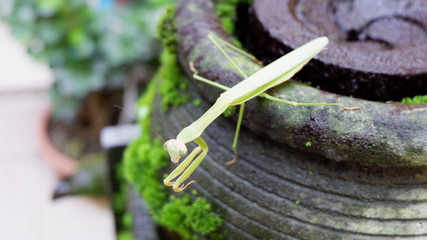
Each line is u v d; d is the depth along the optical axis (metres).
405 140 0.23
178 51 0.28
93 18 0.55
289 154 0.25
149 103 0.33
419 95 0.25
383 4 0.29
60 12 0.54
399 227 0.24
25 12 0.54
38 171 0.62
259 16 0.28
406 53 0.26
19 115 0.69
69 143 0.61
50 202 0.57
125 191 0.39
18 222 0.55
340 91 0.26
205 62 0.26
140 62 0.58
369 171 0.24
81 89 0.55
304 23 0.29
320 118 0.23
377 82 0.25
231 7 0.31
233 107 0.25
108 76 0.58
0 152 0.64
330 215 0.25
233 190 0.26
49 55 0.56
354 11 0.29
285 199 0.25
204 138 0.27
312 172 0.25
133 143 0.32
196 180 0.27
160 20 0.30
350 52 0.26
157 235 0.33
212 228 0.27
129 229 0.39
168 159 0.29
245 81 0.24
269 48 0.28
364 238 0.25
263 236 0.26
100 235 0.53
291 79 0.26
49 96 0.59
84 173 0.52
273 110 0.24
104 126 0.62
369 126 0.23
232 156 0.26
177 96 0.29
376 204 0.24
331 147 0.23
